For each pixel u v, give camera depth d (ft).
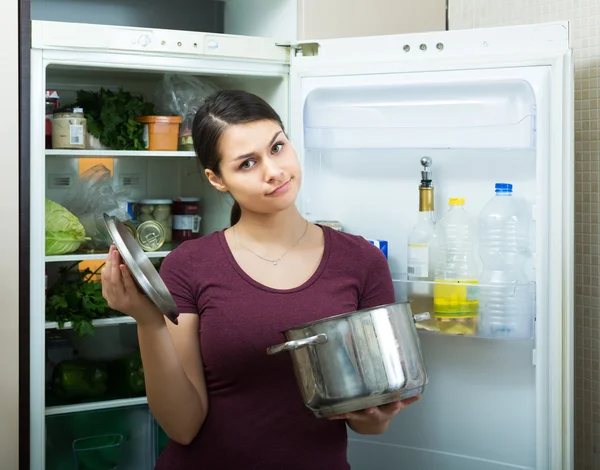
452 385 6.63
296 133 6.51
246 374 4.37
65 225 6.65
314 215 6.79
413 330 4.10
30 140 6.10
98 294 6.84
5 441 6.06
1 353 6.01
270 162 4.33
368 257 4.64
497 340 6.44
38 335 6.20
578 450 7.00
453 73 6.09
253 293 4.42
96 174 7.36
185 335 4.49
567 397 5.90
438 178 6.53
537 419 6.00
